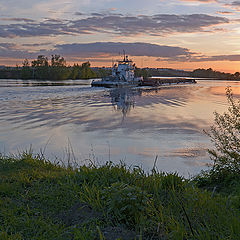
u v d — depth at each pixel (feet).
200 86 312.09
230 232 10.91
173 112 86.84
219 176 21.86
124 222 12.73
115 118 73.82
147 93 185.78
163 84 359.25
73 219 13.16
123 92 194.49
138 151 39.47
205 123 64.80
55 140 46.85
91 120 70.69
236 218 12.05
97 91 200.75
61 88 228.02
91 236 11.18
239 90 227.81
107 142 45.27
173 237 10.81
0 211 13.75
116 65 297.94
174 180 18.47
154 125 62.64
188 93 187.73
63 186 17.13
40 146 42.57
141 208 12.75
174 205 14.07
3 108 97.86
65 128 58.75
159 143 44.45
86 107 101.76
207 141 45.47
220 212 12.75
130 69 298.15
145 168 31.22
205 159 34.96
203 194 15.12
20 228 12.12
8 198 15.30
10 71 593.01
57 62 598.34
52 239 11.16
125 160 34.78
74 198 15.35
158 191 16.53
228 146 22.88
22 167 23.12
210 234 10.94
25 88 220.84
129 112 87.10
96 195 15.72
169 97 151.94
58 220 13.08
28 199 15.55
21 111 89.51
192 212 13.03
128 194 13.23
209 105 108.06
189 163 33.30
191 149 40.32
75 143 44.60
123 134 52.16
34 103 116.06
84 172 19.99
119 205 13.10
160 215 12.60
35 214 13.64
